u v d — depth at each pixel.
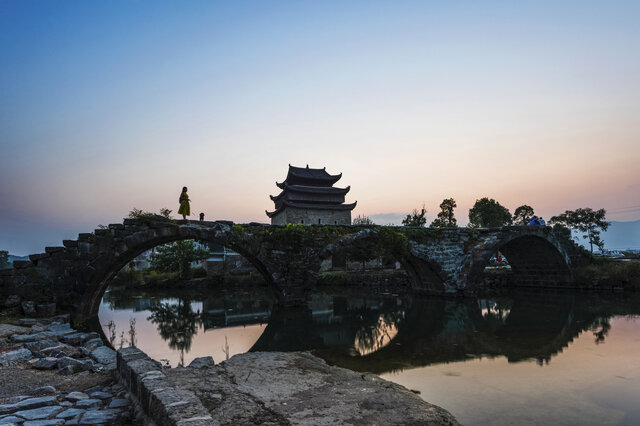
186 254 38.50
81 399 5.12
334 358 10.57
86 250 15.74
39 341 8.93
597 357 10.13
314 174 60.62
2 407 4.69
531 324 15.39
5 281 14.45
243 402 5.45
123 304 25.66
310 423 4.87
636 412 6.36
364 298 25.67
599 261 28.89
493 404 6.74
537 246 27.89
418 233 23.33
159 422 3.70
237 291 33.19
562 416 6.19
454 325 15.70
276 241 19.92
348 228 21.75
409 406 6.06
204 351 11.77
